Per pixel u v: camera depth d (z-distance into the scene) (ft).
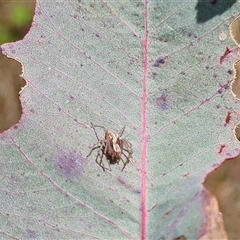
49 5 0.54
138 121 0.53
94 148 0.52
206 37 0.53
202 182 0.50
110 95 0.53
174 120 0.52
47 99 0.53
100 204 0.52
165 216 0.50
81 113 0.53
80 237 0.51
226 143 0.52
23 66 0.53
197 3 0.53
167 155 0.52
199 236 0.48
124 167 0.52
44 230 0.51
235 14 0.53
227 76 0.53
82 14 0.53
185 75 0.53
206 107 0.52
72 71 0.53
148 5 0.53
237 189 1.03
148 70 0.53
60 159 0.52
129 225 0.51
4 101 1.12
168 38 0.53
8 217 0.51
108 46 0.53
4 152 0.52
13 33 1.17
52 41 0.53
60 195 0.52
